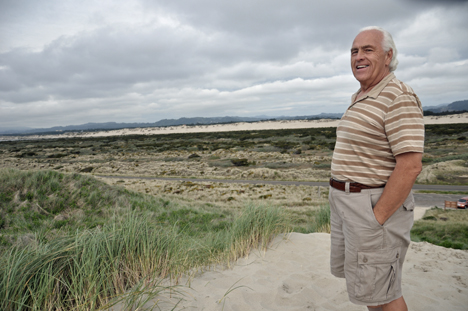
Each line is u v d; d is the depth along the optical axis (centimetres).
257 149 6831
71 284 203
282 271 289
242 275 279
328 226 625
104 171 4809
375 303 149
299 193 2855
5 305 169
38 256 207
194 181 3788
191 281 261
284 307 222
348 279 155
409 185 133
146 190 2923
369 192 145
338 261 176
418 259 333
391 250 145
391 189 135
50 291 189
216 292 241
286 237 388
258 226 371
